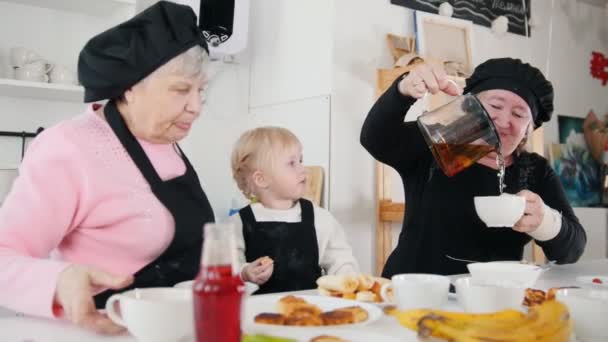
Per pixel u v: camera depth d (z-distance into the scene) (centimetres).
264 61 274
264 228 149
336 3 240
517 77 140
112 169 98
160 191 103
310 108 248
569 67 345
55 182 91
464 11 284
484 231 142
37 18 221
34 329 69
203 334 47
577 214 333
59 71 208
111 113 102
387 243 246
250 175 160
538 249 292
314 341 60
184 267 105
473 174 146
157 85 98
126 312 60
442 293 75
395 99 129
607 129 359
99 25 232
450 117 114
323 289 90
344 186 241
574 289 75
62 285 70
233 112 275
